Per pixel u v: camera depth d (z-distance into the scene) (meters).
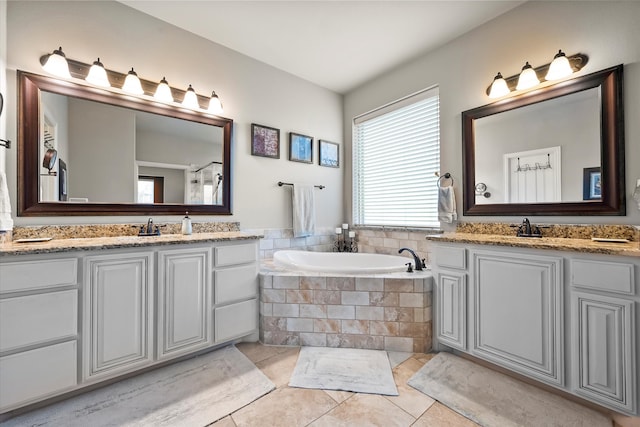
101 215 2.00
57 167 1.85
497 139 2.20
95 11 1.98
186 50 2.38
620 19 1.67
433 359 1.91
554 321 1.49
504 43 2.15
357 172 3.49
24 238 1.70
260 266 2.44
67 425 1.31
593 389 1.37
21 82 1.73
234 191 2.66
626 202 1.64
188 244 1.84
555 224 1.90
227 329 2.01
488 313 1.75
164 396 1.52
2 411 1.28
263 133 2.84
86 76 1.93
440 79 2.57
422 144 2.80
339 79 3.21
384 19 2.22
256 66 2.81
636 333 1.26
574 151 1.83
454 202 2.44
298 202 3.02
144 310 1.67
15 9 1.73
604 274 1.34
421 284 2.00
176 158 2.33
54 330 1.40
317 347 2.08
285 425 1.33
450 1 2.03
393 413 1.40
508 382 1.66
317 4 2.05
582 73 1.80
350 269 2.18
